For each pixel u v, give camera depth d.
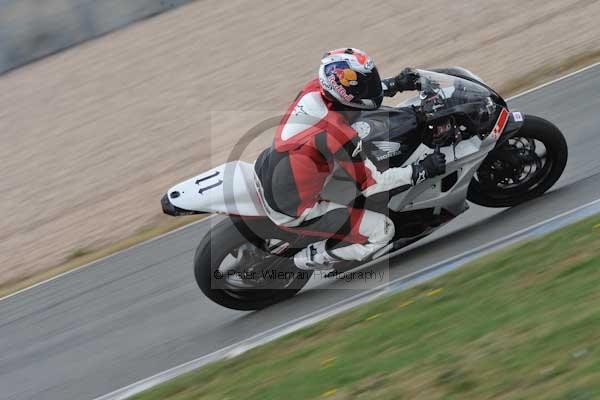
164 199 22.62
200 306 25.34
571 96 33.22
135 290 28.08
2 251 39.91
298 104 22.03
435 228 23.44
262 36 59.00
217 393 18.50
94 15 64.62
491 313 17.44
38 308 29.23
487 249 21.86
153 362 22.69
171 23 64.88
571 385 13.36
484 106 22.30
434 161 21.86
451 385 14.91
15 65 63.31
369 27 55.56
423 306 19.34
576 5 48.75
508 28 48.66
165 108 52.25
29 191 46.72
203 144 45.97
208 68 56.12
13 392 23.70
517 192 23.70
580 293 16.62
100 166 47.25
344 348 18.44
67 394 22.47
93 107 55.25
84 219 40.81
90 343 25.30
